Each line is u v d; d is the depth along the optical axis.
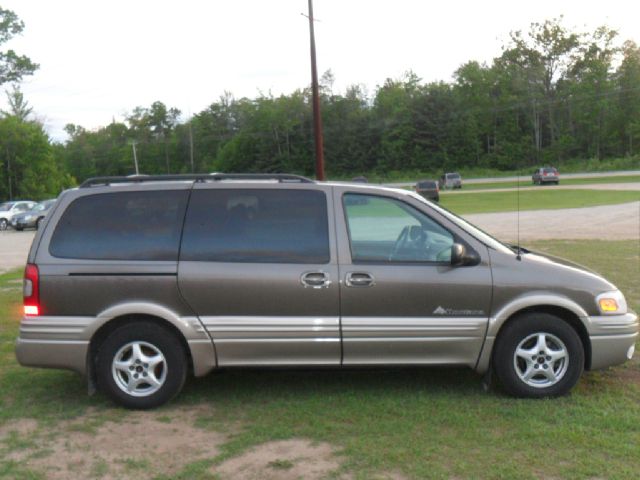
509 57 101.19
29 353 5.05
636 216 25.92
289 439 4.45
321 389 5.49
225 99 115.75
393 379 5.73
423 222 5.22
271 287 5.01
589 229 20.77
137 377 5.11
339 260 5.06
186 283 5.02
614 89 97.31
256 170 106.50
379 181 94.44
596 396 5.23
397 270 5.05
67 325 5.04
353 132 103.12
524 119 100.94
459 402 5.10
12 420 4.94
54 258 5.11
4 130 65.38
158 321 5.12
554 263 5.29
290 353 5.06
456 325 5.05
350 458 4.11
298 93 107.50
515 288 5.07
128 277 5.04
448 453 4.16
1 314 9.19
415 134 101.06
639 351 6.57
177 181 5.29
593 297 5.14
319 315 5.03
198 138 115.75
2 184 65.56
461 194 53.28
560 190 50.81
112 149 118.06
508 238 17.89
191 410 5.08
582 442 4.30
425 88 106.75
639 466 3.95
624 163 84.06
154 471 4.02
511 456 4.10
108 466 4.11
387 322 5.04
